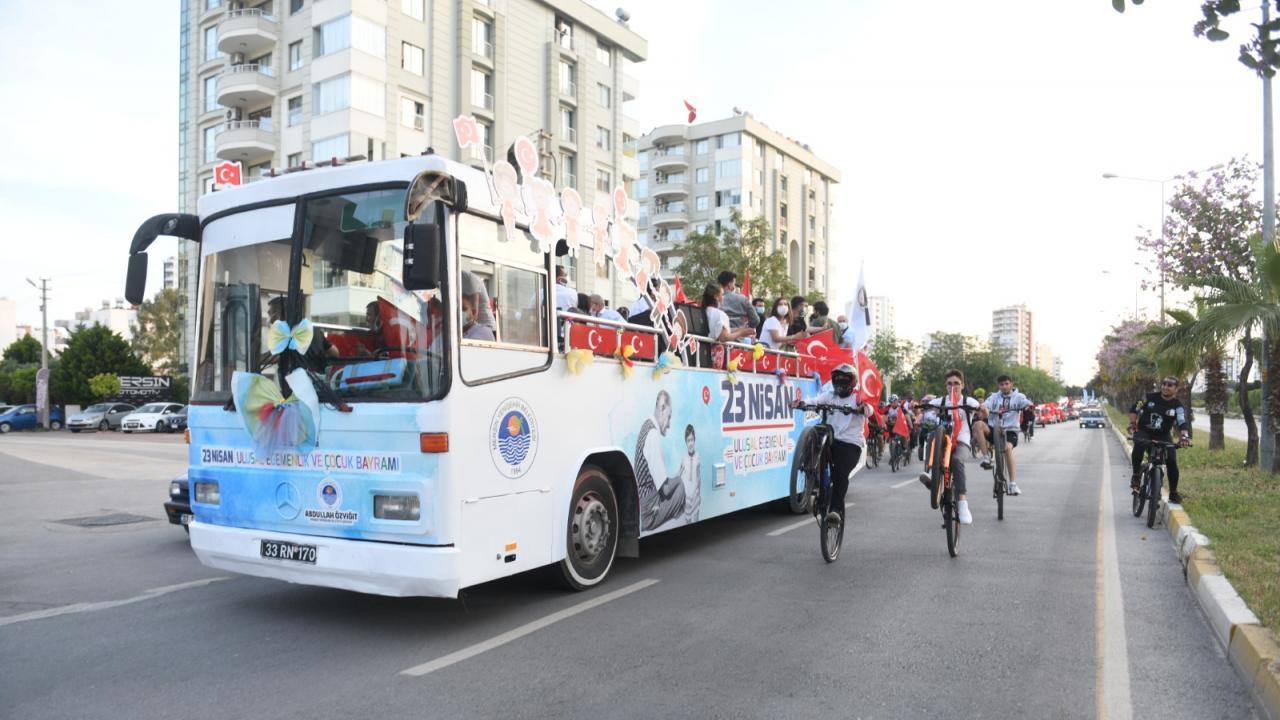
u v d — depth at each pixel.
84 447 28.80
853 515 11.29
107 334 58.47
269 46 40.16
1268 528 8.79
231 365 5.95
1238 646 5.03
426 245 4.98
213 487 6.02
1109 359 42.62
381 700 4.39
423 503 5.16
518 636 5.52
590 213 6.96
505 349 5.78
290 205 5.79
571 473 6.45
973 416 8.73
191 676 4.78
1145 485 10.81
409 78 38.91
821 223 87.12
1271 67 4.96
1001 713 4.27
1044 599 6.60
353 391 5.43
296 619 5.97
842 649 5.27
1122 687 4.66
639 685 4.61
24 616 6.09
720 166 75.31
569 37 48.97
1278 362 14.94
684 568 7.70
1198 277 15.45
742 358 9.66
